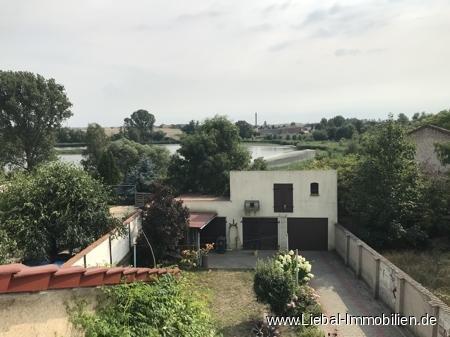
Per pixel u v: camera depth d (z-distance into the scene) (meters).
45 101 47.25
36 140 48.12
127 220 20.69
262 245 25.95
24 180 16.73
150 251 21.50
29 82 46.34
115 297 5.24
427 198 23.72
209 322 7.56
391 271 16.25
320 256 24.38
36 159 48.34
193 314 6.67
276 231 25.83
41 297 4.14
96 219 17.36
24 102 46.44
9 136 45.81
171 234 21.62
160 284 6.28
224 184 32.44
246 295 18.22
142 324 5.44
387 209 23.12
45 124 48.25
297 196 25.50
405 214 23.23
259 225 25.94
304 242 25.75
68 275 4.34
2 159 45.41
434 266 19.58
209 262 23.38
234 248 26.09
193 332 6.32
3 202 15.91
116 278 5.25
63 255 17.22
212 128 34.41
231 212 26.02
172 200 22.22
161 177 34.88
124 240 20.12
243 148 35.62
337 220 25.62
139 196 30.19
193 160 32.97
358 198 24.05
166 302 6.02
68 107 49.91
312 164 32.88
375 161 23.81
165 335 5.74
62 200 16.39
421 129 30.91
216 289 19.02
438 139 30.39
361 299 17.73
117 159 45.78
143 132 98.00
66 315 4.45
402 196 23.39
